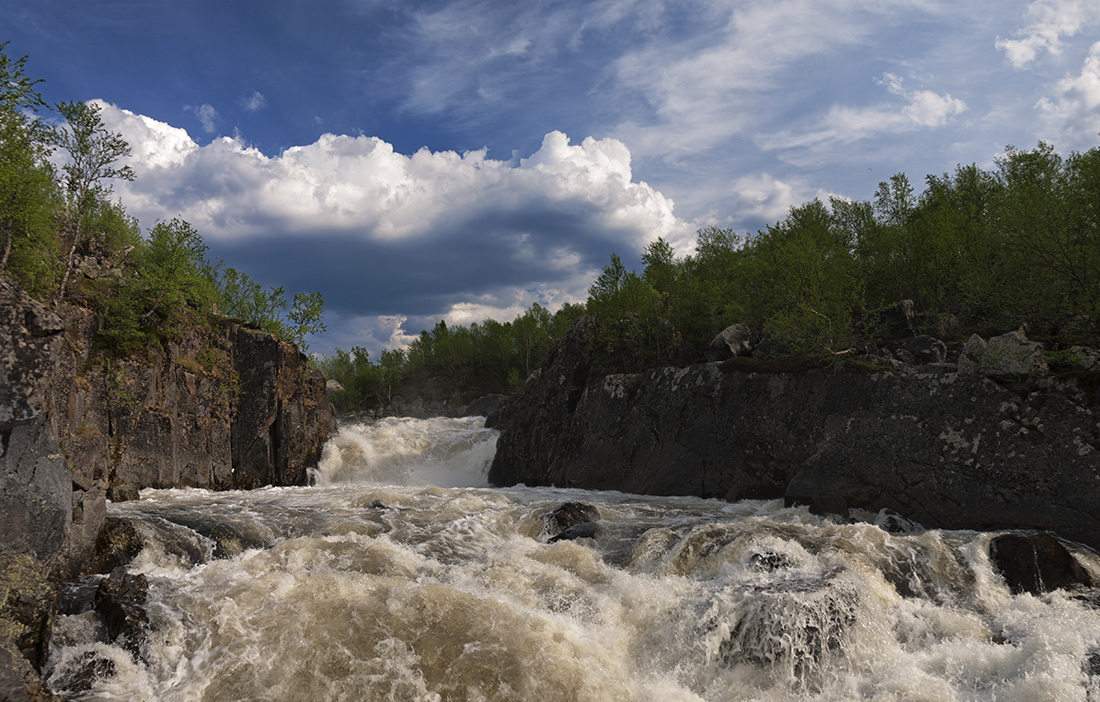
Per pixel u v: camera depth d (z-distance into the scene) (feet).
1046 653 29.94
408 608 34.01
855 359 69.97
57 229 69.67
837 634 32.96
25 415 30.91
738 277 112.98
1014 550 41.32
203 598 34.50
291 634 31.42
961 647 32.81
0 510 30.91
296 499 69.51
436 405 237.45
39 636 28.25
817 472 64.85
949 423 57.47
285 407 94.73
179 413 82.28
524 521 58.44
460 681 29.04
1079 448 49.42
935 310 90.27
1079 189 62.54
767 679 32.27
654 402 86.99
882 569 42.29
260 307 102.99
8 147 56.29
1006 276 75.00
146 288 79.66
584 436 96.12
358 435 112.88
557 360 110.01
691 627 35.01
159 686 28.37
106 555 41.65
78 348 68.59
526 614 34.73
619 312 111.75
